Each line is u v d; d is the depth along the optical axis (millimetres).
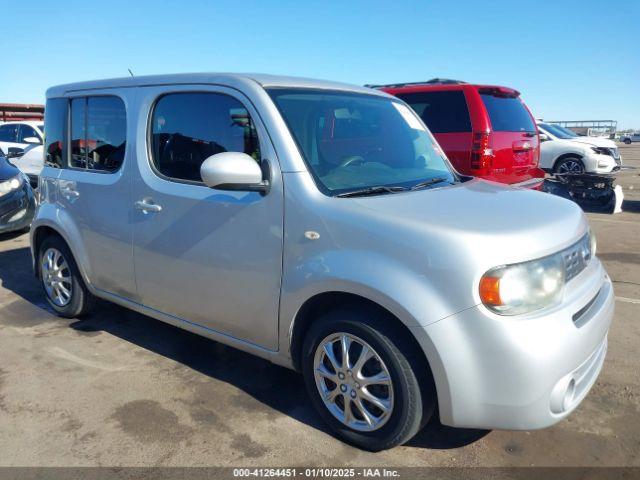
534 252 2412
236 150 3096
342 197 2768
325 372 2840
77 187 4066
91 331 4355
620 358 3773
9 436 2914
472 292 2318
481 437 2891
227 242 3059
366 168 3197
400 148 3574
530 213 2764
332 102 3340
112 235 3791
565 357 2363
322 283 2658
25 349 4008
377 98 3793
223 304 3166
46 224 4398
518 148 7039
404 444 2834
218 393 3369
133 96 3660
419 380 2521
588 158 12453
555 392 2371
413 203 2764
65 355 3906
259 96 2998
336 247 2643
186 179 3332
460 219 2549
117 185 3703
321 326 2787
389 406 2611
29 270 6148
